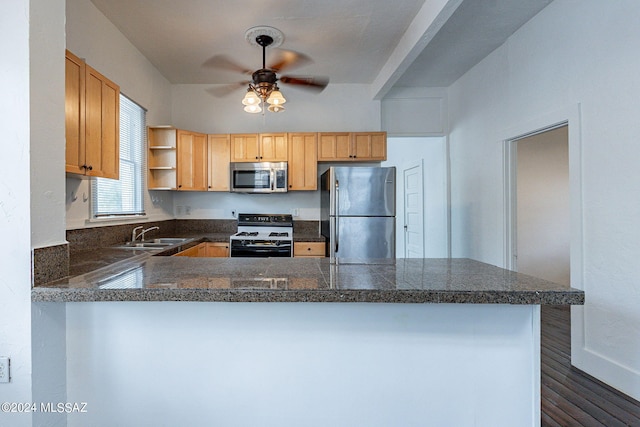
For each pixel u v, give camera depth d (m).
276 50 3.27
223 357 1.26
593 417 1.81
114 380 1.26
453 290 1.06
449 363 1.25
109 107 2.26
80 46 2.36
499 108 3.28
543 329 3.17
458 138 4.13
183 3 2.50
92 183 2.56
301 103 4.23
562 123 2.50
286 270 1.38
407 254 5.85
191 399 1.26
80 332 1.25
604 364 2.12
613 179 2.05
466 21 2.81
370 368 1.26
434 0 2.36
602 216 2.12
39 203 1.14
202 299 1.06
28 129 1.09
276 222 4.15
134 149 3.26
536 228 4.43
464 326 1.25
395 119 4.38
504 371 1.25
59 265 1.22
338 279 1.21
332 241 3.42
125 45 3.00
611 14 2.06
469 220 3.88
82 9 2.38
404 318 1.25
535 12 2.69
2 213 1.09
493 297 1.05
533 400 1.25
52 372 1.18
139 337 1.25
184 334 1.25
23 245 1.10
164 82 3.92
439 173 4.57
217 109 4.18
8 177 1.10
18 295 1.10
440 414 1.26
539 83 2.70
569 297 1.04
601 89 2.13
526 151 4.43
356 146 3.94
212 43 3.12
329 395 1.26
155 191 3.69
